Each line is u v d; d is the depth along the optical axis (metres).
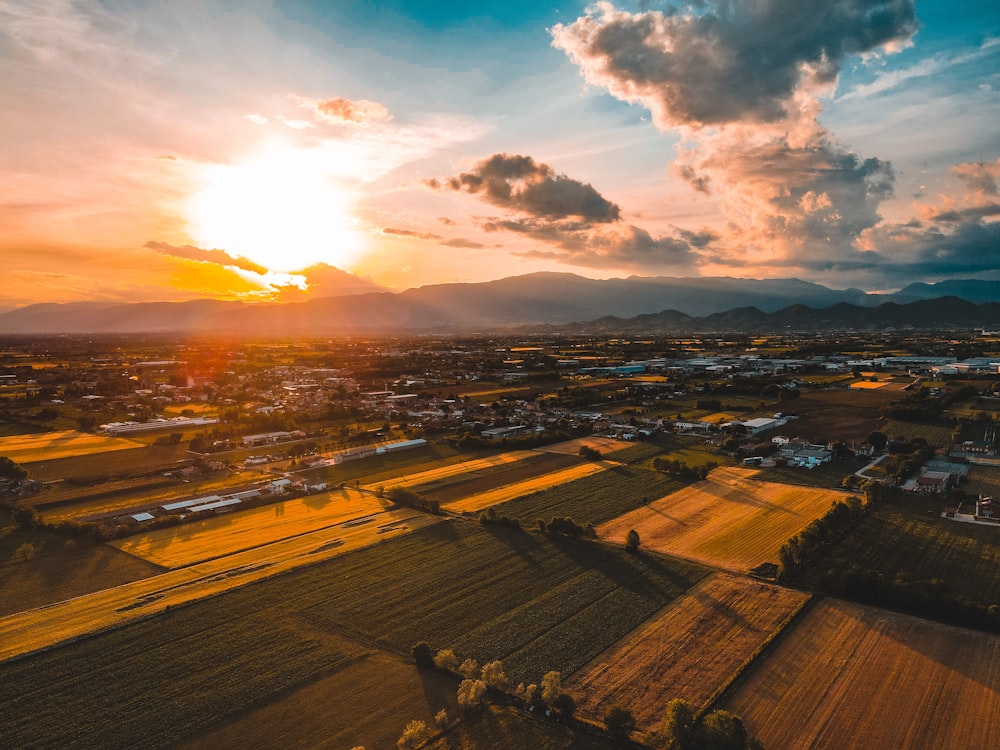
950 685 57.44
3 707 54.12
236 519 104.69
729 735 47.34
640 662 61.59
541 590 77.69
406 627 68.56
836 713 53.59
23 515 98.38
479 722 52.91
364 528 100.00
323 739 50.44
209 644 64.50
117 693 56.25
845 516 97.62
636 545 90.38
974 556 87.06
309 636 66.38
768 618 69.94
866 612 71.69
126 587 77.88
